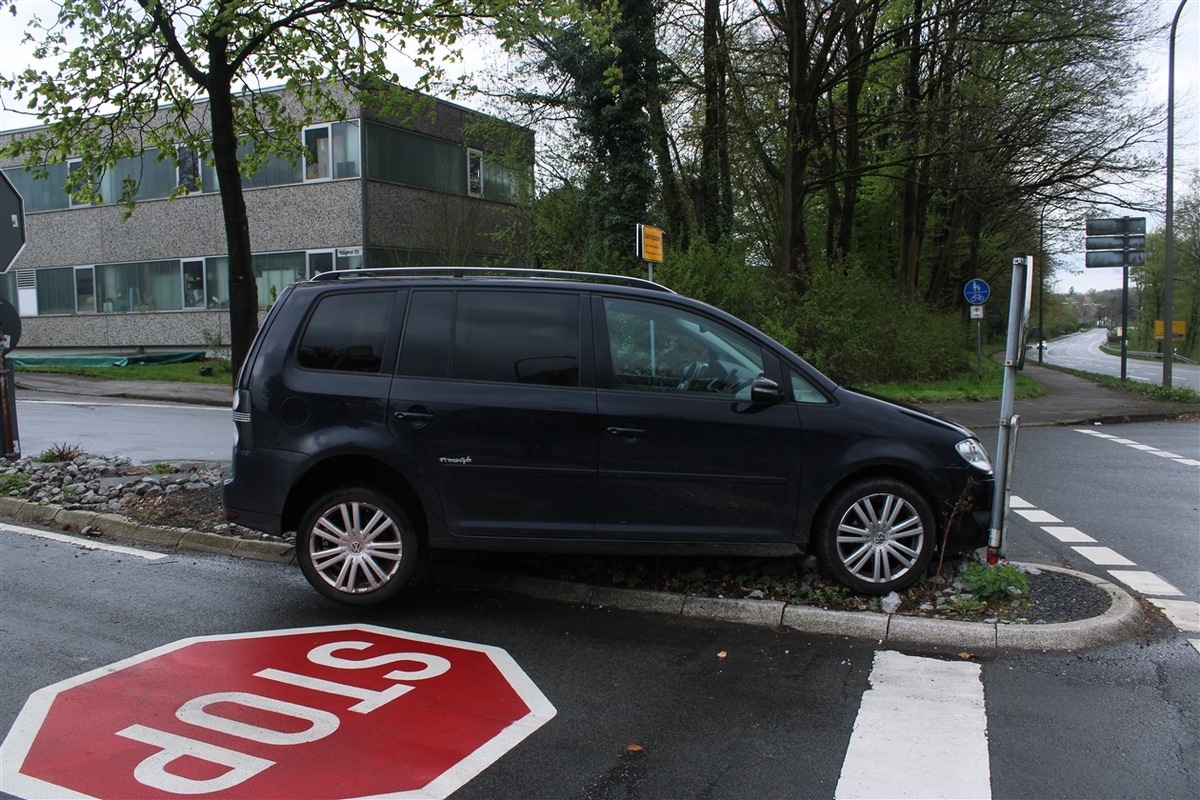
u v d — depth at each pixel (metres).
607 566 5.67
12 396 9.41
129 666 4.34
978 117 22.30
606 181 19.50
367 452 5.02
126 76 8.22
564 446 5.02
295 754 3.45
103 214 28.41
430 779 3.27
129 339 28.42
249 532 6.57
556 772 3.34
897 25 23.22
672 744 3.57
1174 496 8.87
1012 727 3.74
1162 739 3.63
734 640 4.77
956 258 38.47
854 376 21.36
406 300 5.23
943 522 5.25
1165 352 20.70
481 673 4.29
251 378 5.20
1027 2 19.47
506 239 26.09
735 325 5.23
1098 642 4.72
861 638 4.80
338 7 7.71
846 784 3.27
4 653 4.50
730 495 5.07
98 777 3.26
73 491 7.73
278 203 25.25
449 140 26.94
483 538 5.07
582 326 5.16
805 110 21.23
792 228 21.41
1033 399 20.06
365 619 5.06
